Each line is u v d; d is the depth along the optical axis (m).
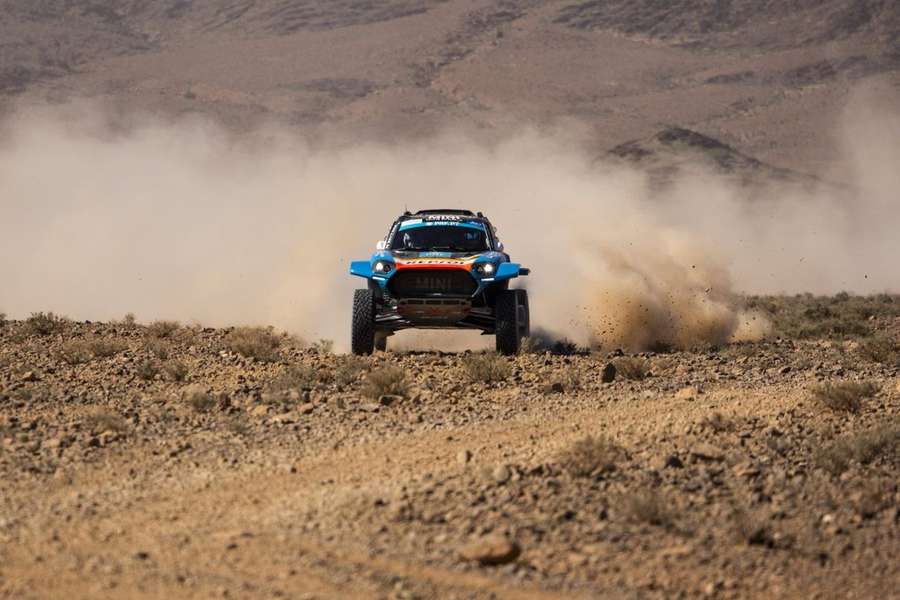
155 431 42.97
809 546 30.09
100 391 52.22
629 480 34.94
